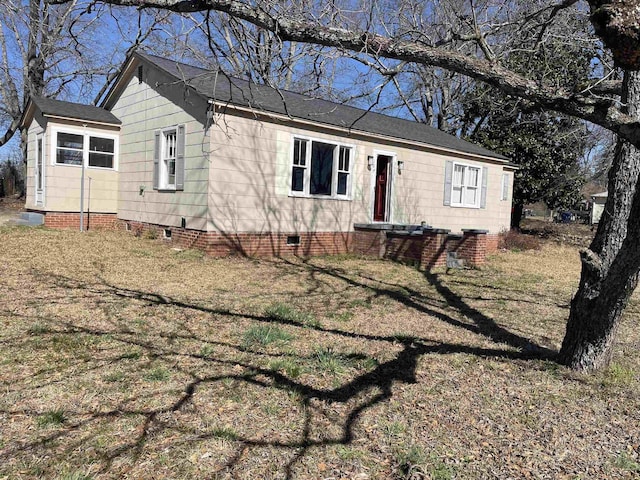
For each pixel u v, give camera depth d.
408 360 4.87
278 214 11.36
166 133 11.70
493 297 8.30
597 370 4.73
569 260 14.83
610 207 4.53
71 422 3.29
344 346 5.16
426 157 14.82
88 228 13.64
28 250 9.38
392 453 3.14
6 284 6.83
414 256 11.66
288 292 7.69
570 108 3.21
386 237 12.38
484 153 16.55
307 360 4.64
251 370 4.32
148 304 6.30
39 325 5.15
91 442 3.06
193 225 10.66
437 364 4.81
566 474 3.03
